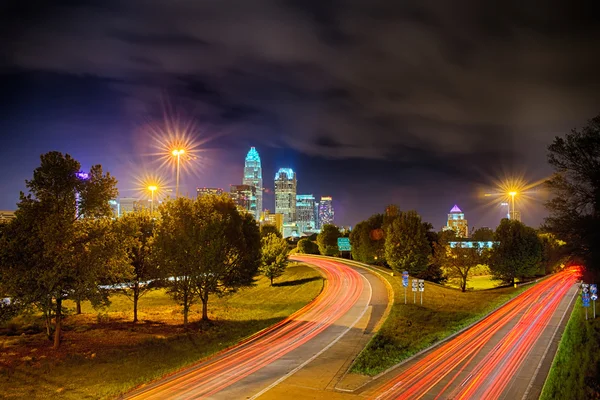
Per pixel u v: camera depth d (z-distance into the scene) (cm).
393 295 4706
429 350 2712
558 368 2331
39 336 3297
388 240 6438
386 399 1916
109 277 3191
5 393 2027
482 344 2825
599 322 3316
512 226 6094
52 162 2848
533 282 6038
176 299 3875
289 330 3400
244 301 5488
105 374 2331
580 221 2262
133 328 3647
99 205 2988
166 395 1984
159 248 3794
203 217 4144
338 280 6159
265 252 6638
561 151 2361
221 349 2853
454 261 5803
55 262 2720
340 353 2694
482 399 1902
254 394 1989
